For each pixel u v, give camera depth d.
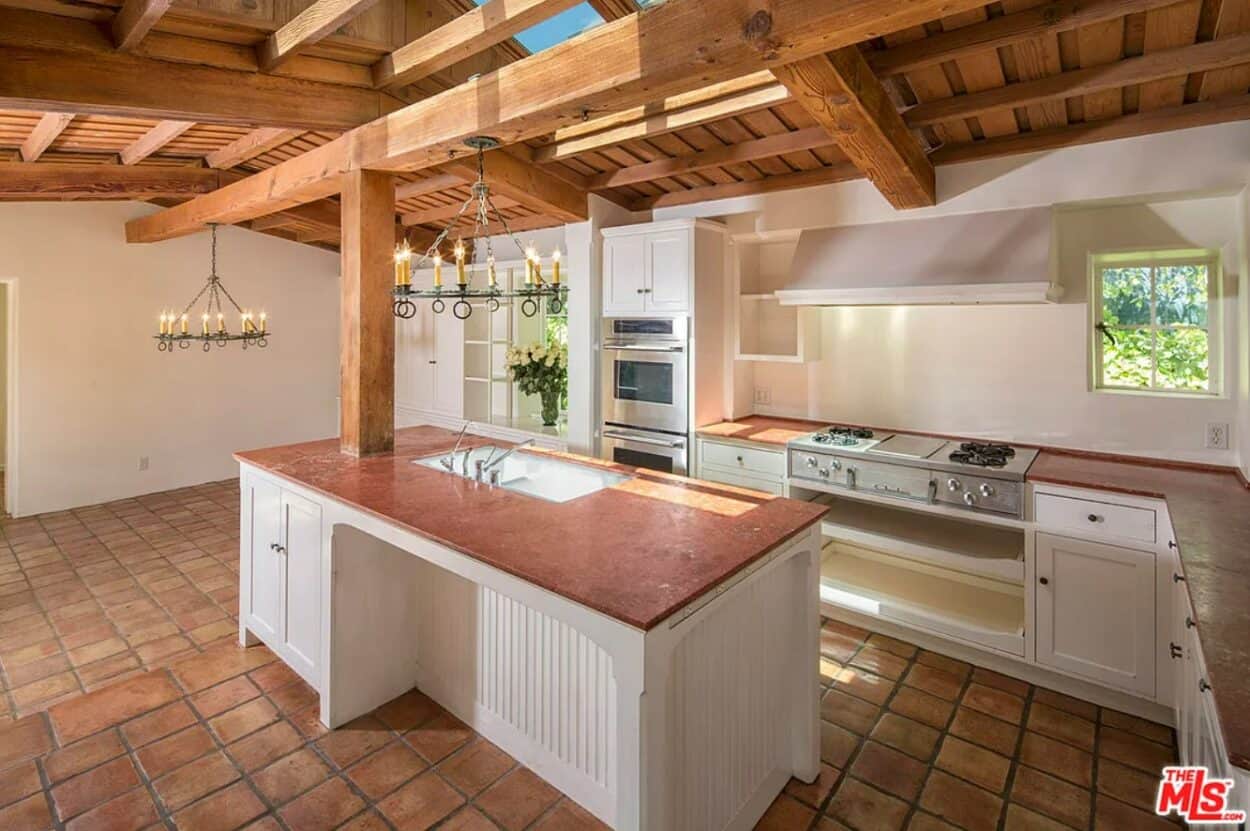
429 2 3.10
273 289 6.74
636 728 1.55
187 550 4.55
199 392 6.26
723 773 2.00
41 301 5.32
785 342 4.29
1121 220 3.07
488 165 3.61
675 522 2.19
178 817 2.09
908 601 3.29
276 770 2.32
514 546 1.96
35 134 3.65
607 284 4.33
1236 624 1.46
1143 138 2.81
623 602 1.59
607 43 2.09
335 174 3.32
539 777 2.30
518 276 5.61
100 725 2.55
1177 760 2.38
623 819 1.59
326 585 2.54
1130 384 3.25
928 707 2.73
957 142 3.19
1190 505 2.37
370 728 2.56
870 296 3.27
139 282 5.83
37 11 2.38
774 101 2.82
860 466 3.27
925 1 1.49
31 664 3.02
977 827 2.09
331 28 2.48
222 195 4.38
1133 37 2.21
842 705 2.75
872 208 3.57
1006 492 2.86
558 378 5.26
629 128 3.33
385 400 3.29
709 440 3.91
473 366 5.95
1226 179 2.65
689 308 3.93
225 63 2.77
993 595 3.36
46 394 5.37
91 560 4.34
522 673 2.34
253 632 3.13
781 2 1.66
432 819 2.11
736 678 2.04
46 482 5.39
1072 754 2.43
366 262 3.21
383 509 2.32
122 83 2.58
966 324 3.55
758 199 4.02
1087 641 2.69
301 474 2.82
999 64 2.42
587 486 2.97
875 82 2.30
